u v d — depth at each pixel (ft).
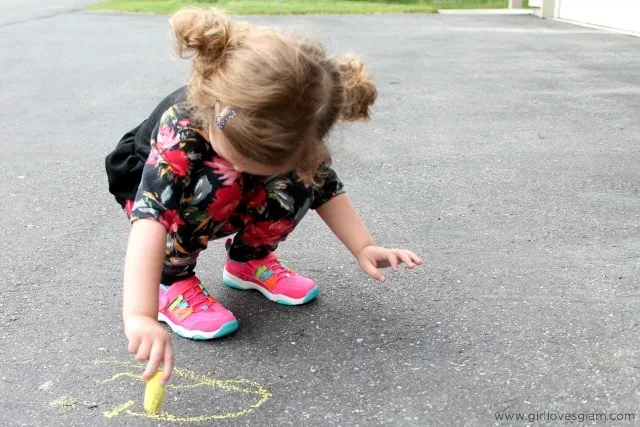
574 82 17.53
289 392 5.26
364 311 6.46
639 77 18.04
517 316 6.27
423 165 11.05
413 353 5.73
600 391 5.16
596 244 7.87
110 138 13.24
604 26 29.07
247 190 6.08
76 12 37.91
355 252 6.41
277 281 6.69
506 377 5.35
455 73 19.03
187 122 5.53
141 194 5.53
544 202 9.27
